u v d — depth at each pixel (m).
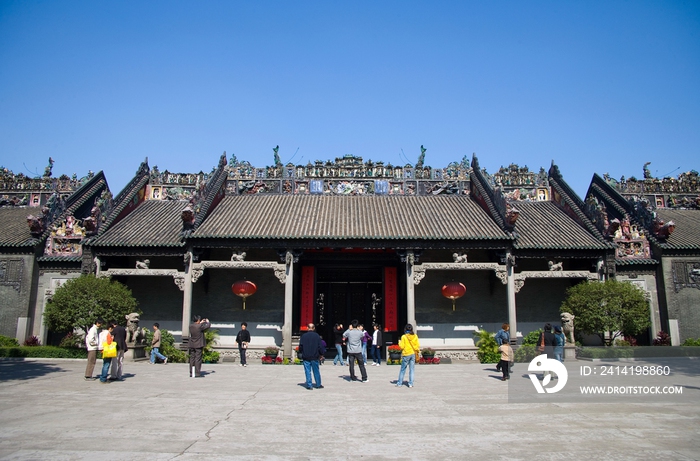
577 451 10.12
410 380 18.97
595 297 30.77
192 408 14.36
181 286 31.75
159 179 40.69
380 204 38.00
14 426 11.91
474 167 39.88
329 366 27.83
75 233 35.03
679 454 9.92
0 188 41.81
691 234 37.38
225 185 39.50
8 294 33.50
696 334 34.25
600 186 42.03
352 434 11.45
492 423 12.67
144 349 29.05
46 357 28.69
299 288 36.62
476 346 33.41
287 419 13.01
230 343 35.22
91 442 10.49
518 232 35.00
